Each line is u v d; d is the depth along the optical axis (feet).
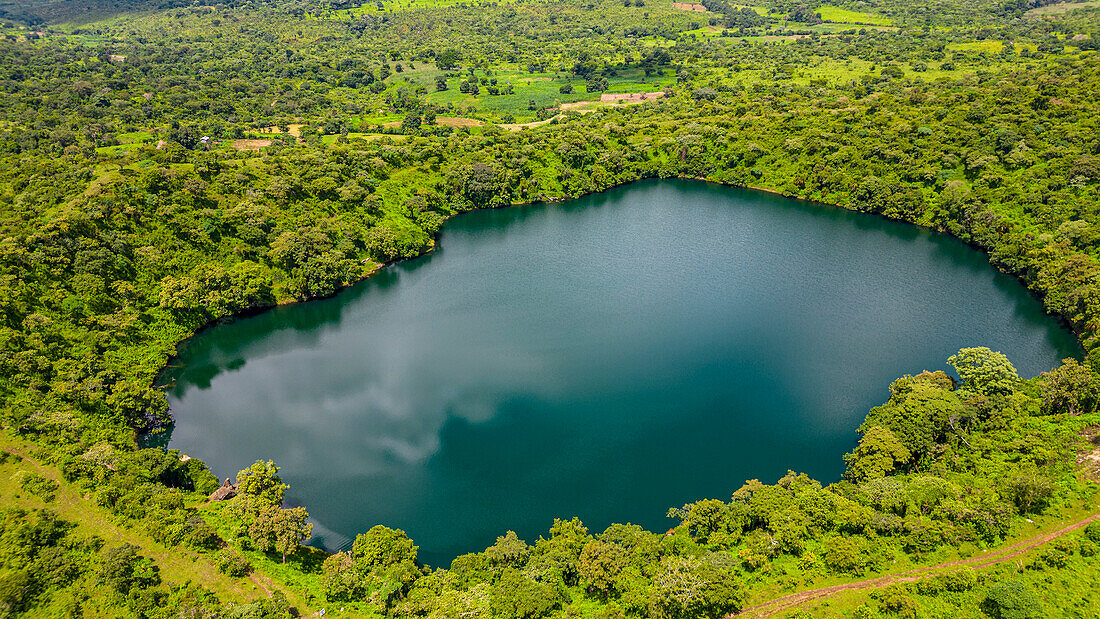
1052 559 228.22
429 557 276.21
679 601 218.38
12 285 396.98
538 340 441.68
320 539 284.82
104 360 388.57
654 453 334.85
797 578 235.40
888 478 277.85
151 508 272.31
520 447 341.62
